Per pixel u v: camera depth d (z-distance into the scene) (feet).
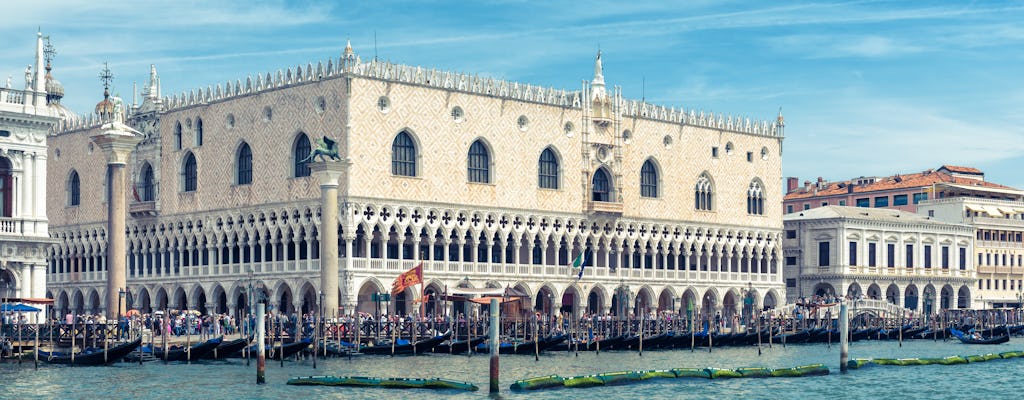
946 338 483.92
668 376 300.61
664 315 459.32
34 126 330.75
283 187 431.43
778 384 296.92
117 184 366.43
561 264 474.49
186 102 467.11
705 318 469.16
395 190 424.46
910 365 346.54
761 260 535.60
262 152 439.22
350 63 415.03
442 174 435.94
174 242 471.21
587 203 470.39
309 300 434.71
